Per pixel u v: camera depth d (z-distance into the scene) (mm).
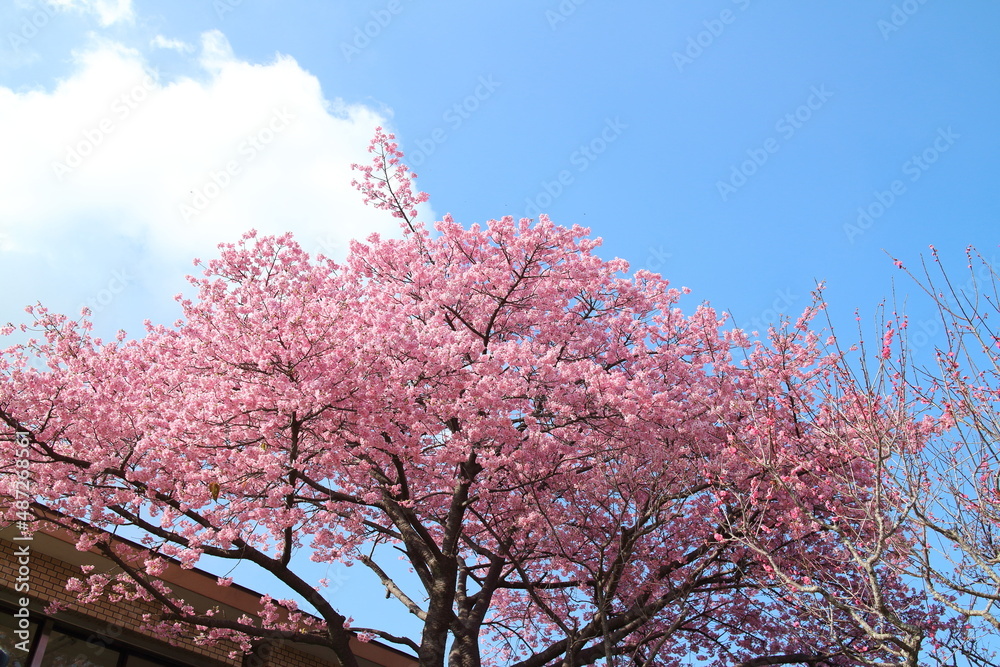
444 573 11062
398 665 13781
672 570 11773
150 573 9938
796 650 12148
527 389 11328
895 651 7617
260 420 9914
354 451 11312
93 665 10609
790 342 12500
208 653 11766
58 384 10203
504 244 12648
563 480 12016
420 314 12695
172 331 12586
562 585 11992
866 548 8883
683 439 11828
